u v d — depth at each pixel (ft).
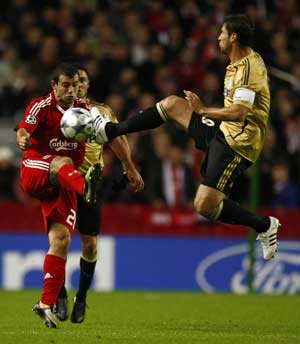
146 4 244.63
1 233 178.81
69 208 96.94
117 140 108.37
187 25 240.53
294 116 220.02
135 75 220.64
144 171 188.65
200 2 245.04
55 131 98.99
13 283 178.29
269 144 200.95
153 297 159.63
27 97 214.28
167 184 187.62
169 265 181.98
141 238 181.57
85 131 97.25
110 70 220.02
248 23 105.19
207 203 106.22
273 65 226.99
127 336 92.27
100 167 92.73
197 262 182.60
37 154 99.14
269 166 194.80
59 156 97.71
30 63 225.56
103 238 180.34
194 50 230.89
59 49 223.10
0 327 103.40
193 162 192.03
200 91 216.74
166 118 107.45
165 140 188.75
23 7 239.09
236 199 188.75
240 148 105.60
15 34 234.58
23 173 98.63
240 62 104.42
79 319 109.29
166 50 231.91
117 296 161.38
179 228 182.70
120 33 237.66
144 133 195.31
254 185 168.25
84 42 226.38
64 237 95.81
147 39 233.35
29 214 179.52
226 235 183.52
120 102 204.85
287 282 182.80
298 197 194.18
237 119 101.96
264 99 104.88
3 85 218.59
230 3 247.91
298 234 183.52
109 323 112.16
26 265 179.01
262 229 106.83
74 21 235.61
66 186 94.58
